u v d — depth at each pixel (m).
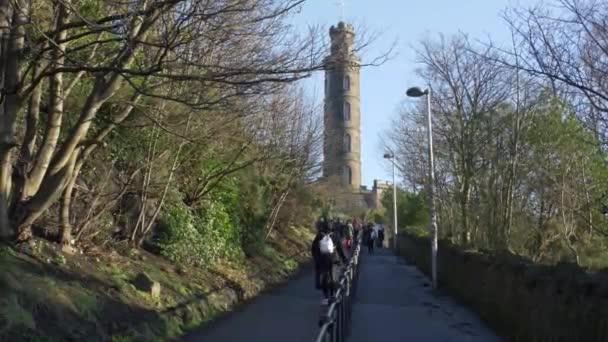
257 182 24.30
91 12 10.83
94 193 12.47
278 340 10.98
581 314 8.28
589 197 16.58
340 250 17.31
